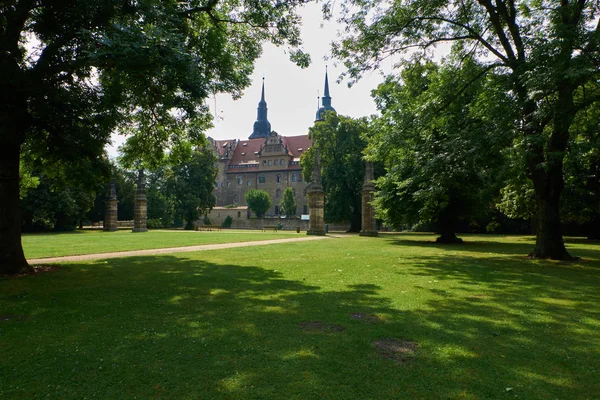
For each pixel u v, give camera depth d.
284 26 15.48
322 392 4.02
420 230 58.28
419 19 18.34
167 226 75.81
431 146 18.06
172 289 9.26
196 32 15.52
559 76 12.26
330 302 7.88
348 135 55.56
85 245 24.19
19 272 11.73
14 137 10.67
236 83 15.55
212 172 75.06
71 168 15.16
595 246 25.78
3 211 11.70
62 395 3.97
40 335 5.80
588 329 6.21
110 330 6.03
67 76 10.88
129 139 17.86
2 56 9.93
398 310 7.27
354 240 31.89
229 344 5.39
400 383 4.24
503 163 17.55
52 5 10.41
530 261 15.52
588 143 14.36
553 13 14.36
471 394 4.01
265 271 12.32
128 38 9.38
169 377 4.37
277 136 103.88
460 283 10.21
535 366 4.73
